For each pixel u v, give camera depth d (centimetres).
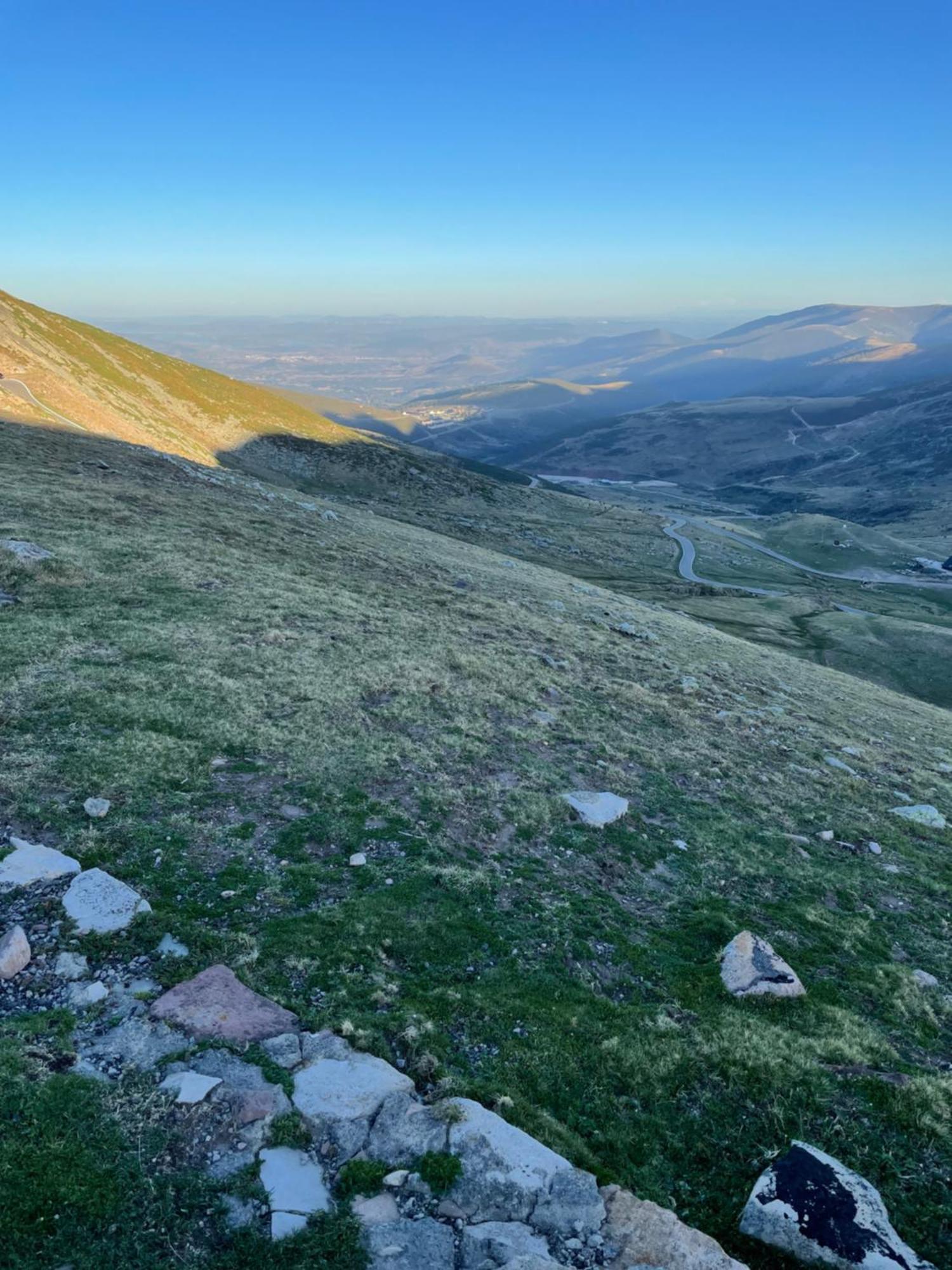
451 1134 952
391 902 1489
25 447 5484
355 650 3045
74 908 1248
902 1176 1084
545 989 1354
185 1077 956
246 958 1231
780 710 3950
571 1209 889
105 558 3453
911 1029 1475
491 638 3866
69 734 1872
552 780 2289
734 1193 1026
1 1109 864
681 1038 1293
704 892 1862
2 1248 726
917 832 2644
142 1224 780
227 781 1842
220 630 2888
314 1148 911
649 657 4384
